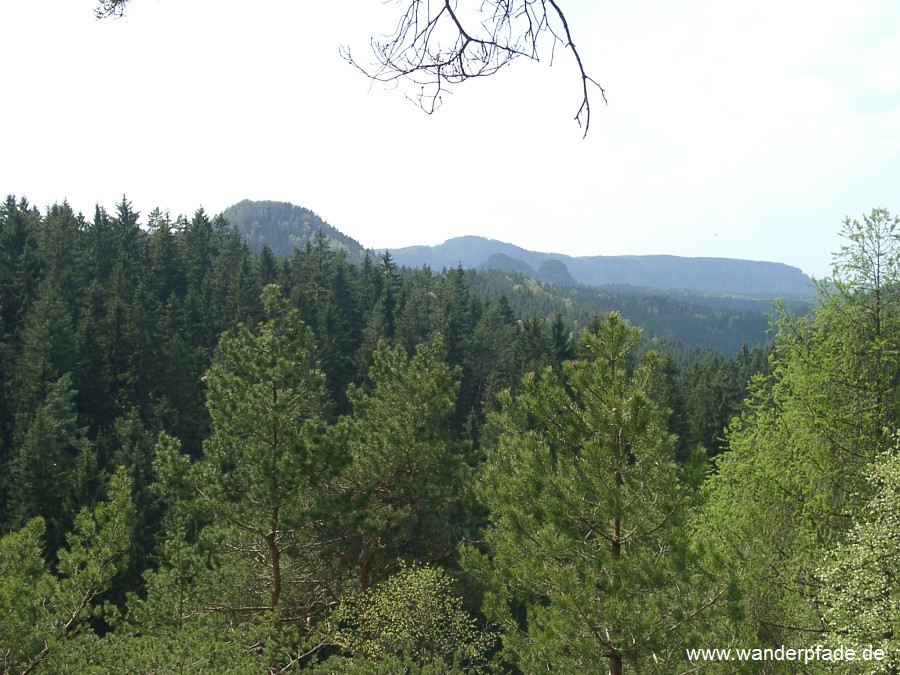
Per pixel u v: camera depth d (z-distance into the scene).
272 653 11.24
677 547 8.45
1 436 36.50
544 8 2.75
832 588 9.92
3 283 46.25
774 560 11.95
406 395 18.92
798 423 13.65
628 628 8.39
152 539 26.39
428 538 18.44
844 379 13.08
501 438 12.86
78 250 64.06
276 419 14.59
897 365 12.61
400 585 14.45
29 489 28.55
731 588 8.39
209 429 40.91
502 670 14.54
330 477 14.89
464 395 50.44
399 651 14.06
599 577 9.12
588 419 9.34
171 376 42.44
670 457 9.45
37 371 36.25
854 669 9.72
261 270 73.56
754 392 14.89
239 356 15.11
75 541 10.51
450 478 18.06
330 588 16.92
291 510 14.49
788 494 13.17
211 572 15.00
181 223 79.88
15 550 9.67
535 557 9.80
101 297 49.72
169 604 13.92
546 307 185.38
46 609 9.53
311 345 15.64
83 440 34.31
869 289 12.94
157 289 60.50
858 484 12.37
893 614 8.85
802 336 13.70
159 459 14.56
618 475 9.38
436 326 64.00
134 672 9.10
